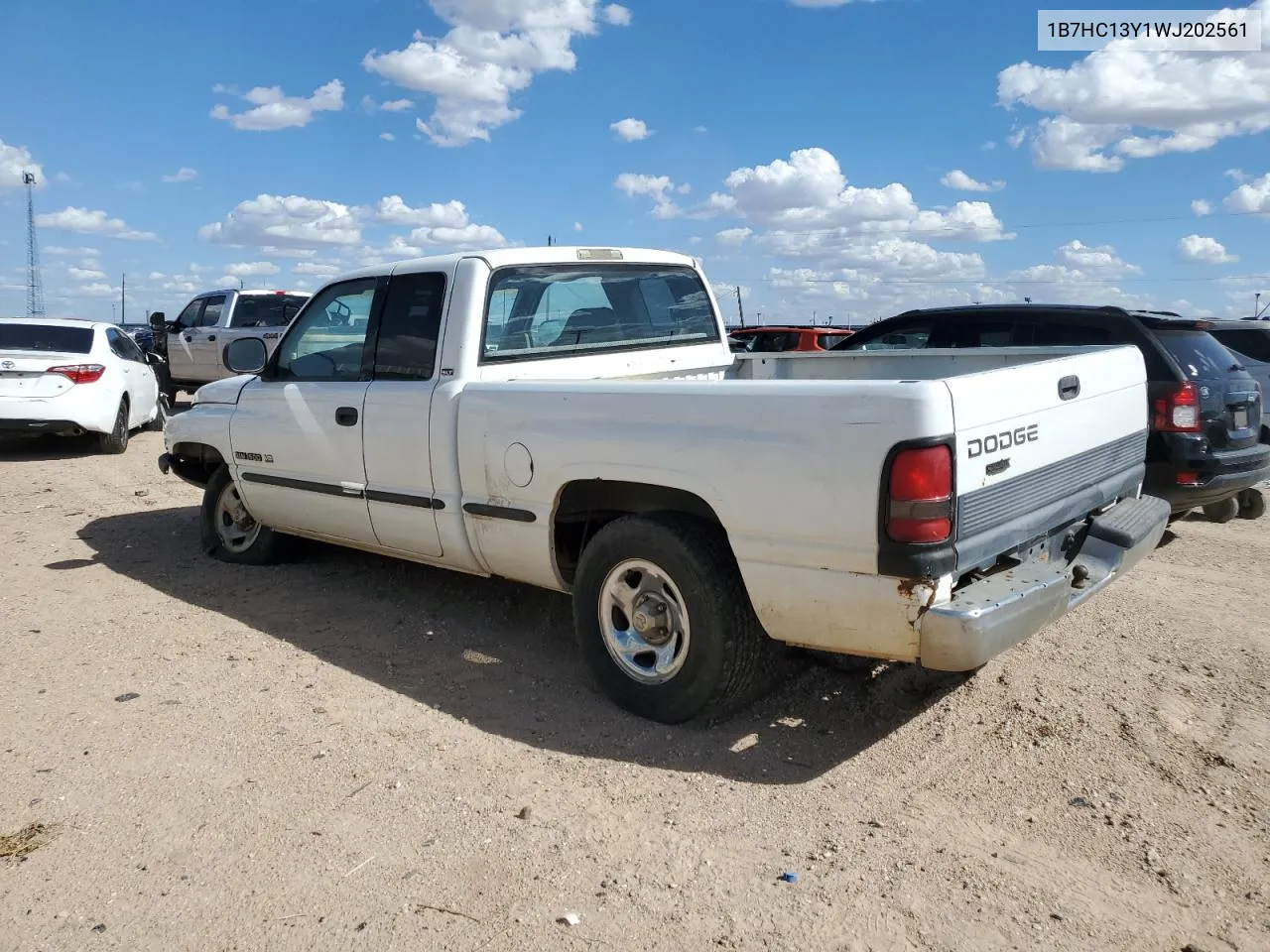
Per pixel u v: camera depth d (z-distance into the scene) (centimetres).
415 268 490
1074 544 416
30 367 1088
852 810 332
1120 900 281
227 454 600
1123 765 360
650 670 402
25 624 519
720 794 343
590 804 336
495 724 400
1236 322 769
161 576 611
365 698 424
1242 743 377
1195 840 311
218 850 306
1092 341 676
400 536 497
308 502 549
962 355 518
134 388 1249
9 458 1124
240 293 1642
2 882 289
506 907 279
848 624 339
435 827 320
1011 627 330
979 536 336
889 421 318
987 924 270
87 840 312
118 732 388
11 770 357
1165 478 619
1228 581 597
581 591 414
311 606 550
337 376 529
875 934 266
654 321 557
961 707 411
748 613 378
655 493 393
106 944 263
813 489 334
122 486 939
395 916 275
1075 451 396
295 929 269
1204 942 263
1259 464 646
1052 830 318
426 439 466
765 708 412
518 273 483
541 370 488
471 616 532
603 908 278
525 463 423
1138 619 520
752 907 279
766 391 346
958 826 321
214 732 389
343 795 340
